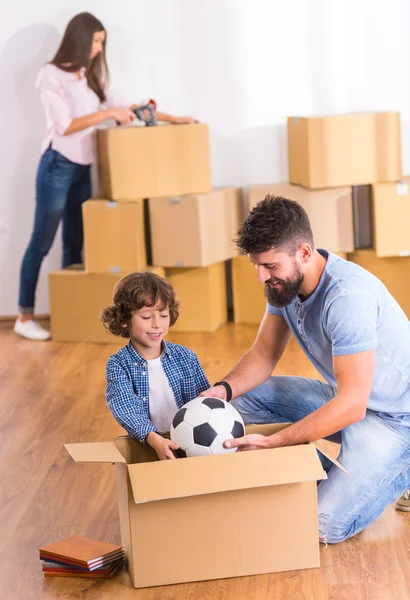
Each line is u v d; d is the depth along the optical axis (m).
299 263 2.21
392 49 4.80
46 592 2.22
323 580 2.19
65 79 4.50
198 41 4.86
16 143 4.99
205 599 2.12
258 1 4.81
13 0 4.84
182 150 4.51
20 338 4.81
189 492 2.04
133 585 2.21
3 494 2.82
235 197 4.80
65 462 3.06
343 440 2.37
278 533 2.21
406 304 4.57
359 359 2.20
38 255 4.71
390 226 4.43
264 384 2.64
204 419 2.26
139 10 4.84
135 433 2.33
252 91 4.90
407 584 2.16
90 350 4.50
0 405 3.70
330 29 4.81
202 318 4.71
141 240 4.52
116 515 2.65
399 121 4.43
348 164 4.43
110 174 4.49
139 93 4.93
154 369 2.51
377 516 2.39
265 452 2.13
